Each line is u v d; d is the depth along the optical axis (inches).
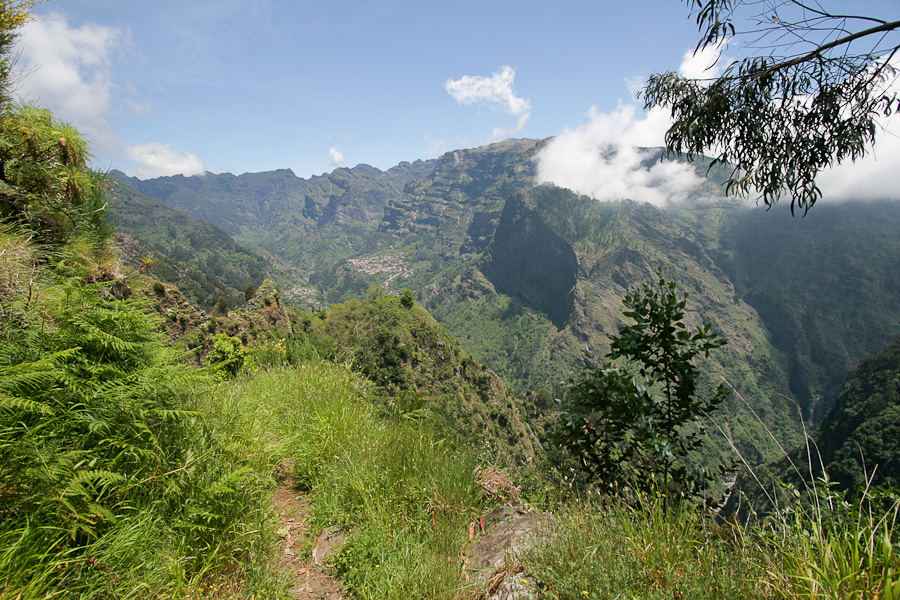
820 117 145.9
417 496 134.3
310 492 150.3
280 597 94.3
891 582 60.5
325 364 259.3
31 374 82.2
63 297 107.5
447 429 184.5
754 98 154.1
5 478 72.3
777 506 87.1
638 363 138.9
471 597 93.4
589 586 83.0
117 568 79.4
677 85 170.1
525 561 99.1
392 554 107.8
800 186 155.9
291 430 167.9
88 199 232.5
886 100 135.6
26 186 198.7
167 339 127.9
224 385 170.2
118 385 98.3
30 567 69.3
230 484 111.4
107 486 88.7
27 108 210.1
